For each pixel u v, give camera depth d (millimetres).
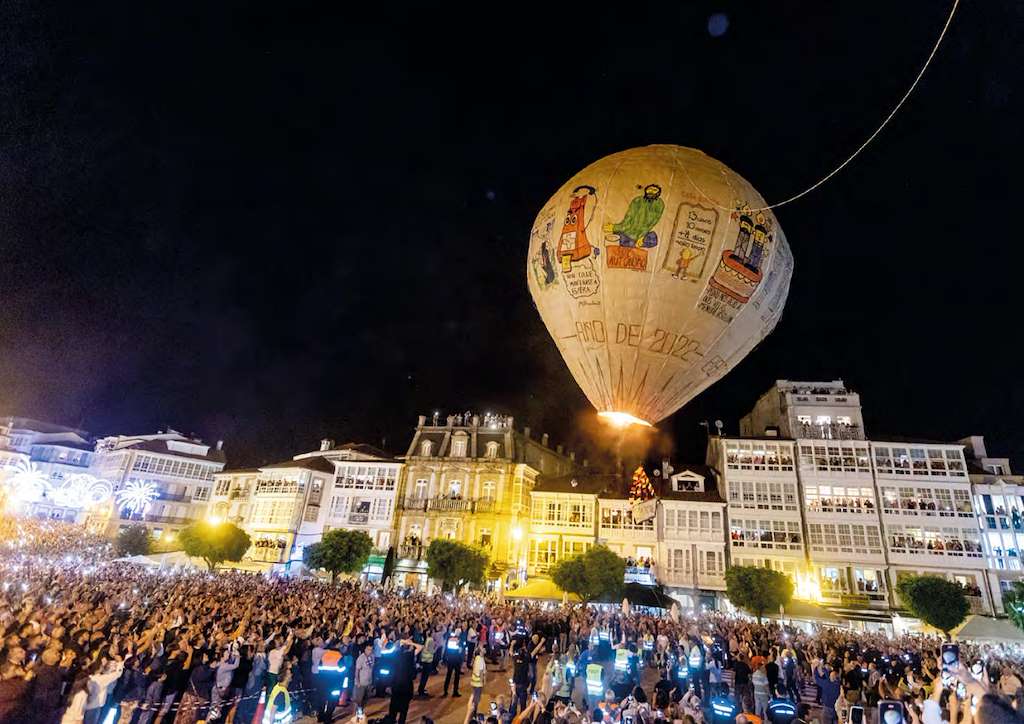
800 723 12031
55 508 63438
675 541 47500
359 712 10375
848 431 49031
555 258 15711
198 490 69375
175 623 15703
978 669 8719
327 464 62781
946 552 43938
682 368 14969
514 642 15414
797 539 45906
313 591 33062
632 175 15203
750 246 14633
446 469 57625
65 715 9008
